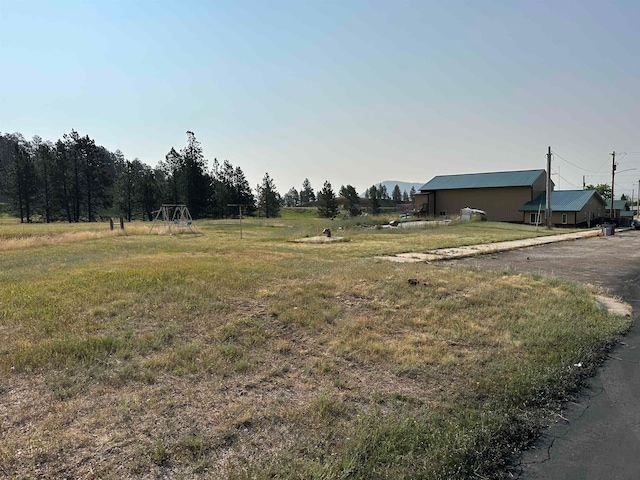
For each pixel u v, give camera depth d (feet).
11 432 8.87
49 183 168.86
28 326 15.71
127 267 28.45
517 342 15.38
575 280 30.07
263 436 8.96
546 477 8.04
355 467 7.80
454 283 24.95
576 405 11.07
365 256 41.22
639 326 18.52
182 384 11.46
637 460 8.61
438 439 8.79
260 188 222.07
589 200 129.18
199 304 18.79
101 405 10.17
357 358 13.74
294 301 20.01
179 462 7.94
